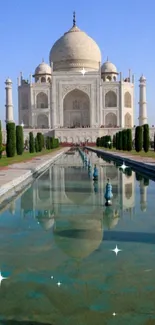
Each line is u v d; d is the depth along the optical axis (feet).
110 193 39.65
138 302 16.80
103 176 67.77
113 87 275.39
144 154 126.93
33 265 21.27
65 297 17.26
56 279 19.26
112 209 37.11
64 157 133.80
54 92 274.36
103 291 17.88
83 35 292.81
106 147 213.87
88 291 17.90
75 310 16.11
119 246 24.70
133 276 19.62
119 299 17.06
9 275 19.84
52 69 281.13
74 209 37.35
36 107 275.59
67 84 274.77
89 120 283.79
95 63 290.76
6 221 32.24
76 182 59.36
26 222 31.83
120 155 121.60
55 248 24.40
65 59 285.84
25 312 16.03
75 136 263.29
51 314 15.80
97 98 275.18
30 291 17.94
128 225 30.40
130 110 285.64
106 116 283.38
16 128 122.11
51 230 29.07
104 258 22.36
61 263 21.54
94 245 24.89
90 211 36.27
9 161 93.97
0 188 42.37
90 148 213.87
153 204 39.58
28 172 64.13
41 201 41.98
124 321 15.28
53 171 78.89
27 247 24.61
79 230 28.96
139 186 53.83
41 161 96.17
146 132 139.95
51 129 263.70
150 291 17.89
